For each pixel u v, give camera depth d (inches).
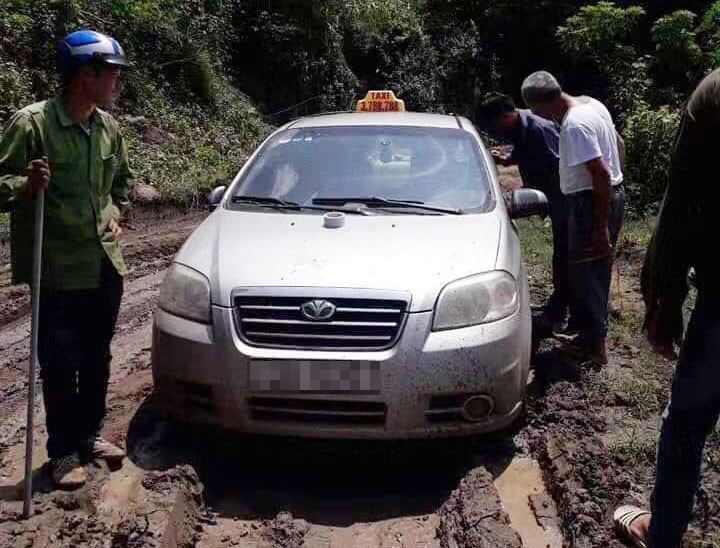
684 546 128.3
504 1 945.5
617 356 217.3
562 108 199.2
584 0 911.7
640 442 165.2
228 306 150.3
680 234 101.8
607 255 195.2
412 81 877.8
